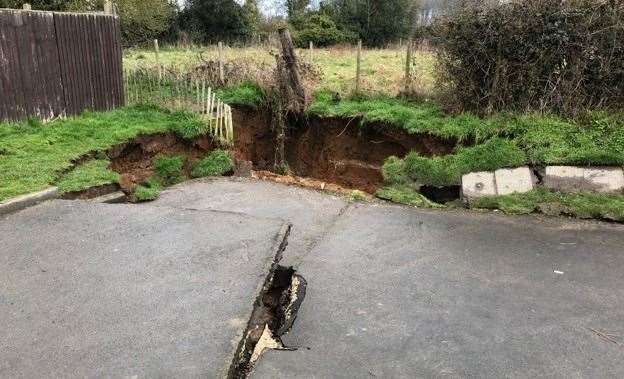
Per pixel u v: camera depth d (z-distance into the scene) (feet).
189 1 99.60
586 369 12.45
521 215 23.34
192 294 14.73
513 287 16.57
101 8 55.88
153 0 77.92
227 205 25.11
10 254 17.04
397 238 20.76
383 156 35.78
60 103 33.09
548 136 27.94
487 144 28.50
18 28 29.71
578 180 25.07
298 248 19.62
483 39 31.58
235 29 100.17
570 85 30.09
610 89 29.91
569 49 29.89
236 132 39.99
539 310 15.16
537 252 19.34
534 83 31.01
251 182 29.73
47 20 31.55
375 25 106.83
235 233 19.19
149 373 11.40
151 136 32.42
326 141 38.86
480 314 14.89
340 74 49.60
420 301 15.61
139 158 31.65
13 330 12.94
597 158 25.55
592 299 15.83
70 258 16.85
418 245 20.04
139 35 79.30
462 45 32.24
